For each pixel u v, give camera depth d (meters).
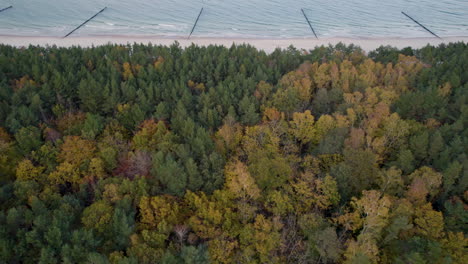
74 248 38.28
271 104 70.44
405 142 58.66
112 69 78.19
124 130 62.66
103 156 51.94
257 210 46.75
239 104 68.69
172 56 93.25
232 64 83.44
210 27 142.50
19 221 42.47
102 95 69.94
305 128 60.78
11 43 121.19
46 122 63.53
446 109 67.81
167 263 37.31
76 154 52.97
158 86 74.00
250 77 77.06
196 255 37.62
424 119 65.62
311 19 152.50
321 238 38.72
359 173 48.84
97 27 138.12
